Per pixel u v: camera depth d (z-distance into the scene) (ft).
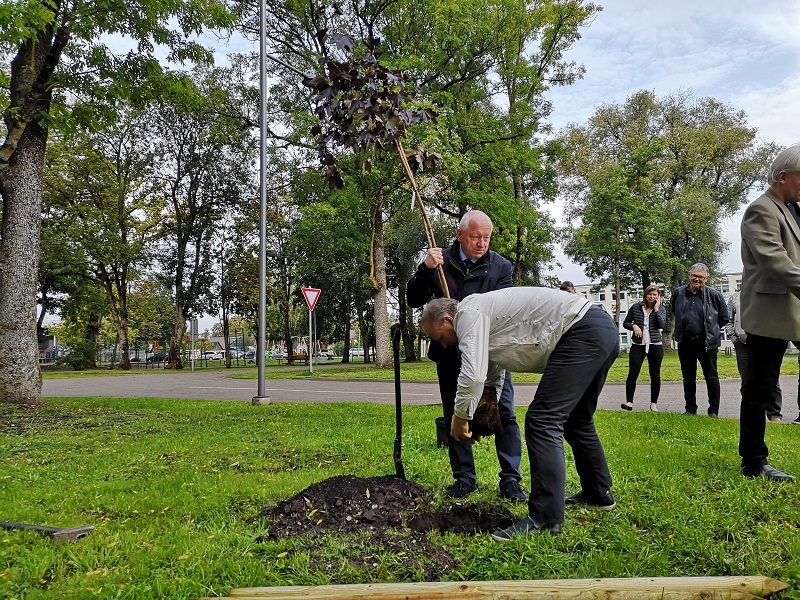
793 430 21.16
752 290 13.58
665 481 13.61
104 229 117.70
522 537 9.84
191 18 37.40
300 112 71.00
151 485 14.30
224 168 119.65
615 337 10.94
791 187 13.20
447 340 11.67
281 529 10.46
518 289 11.16
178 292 124.26
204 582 8.30
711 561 8.98
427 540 9.94
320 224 70.74
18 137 32.60
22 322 33.91
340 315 138.31
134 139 115.65
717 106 132.98
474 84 81.20
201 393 48.26
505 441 13.15
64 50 36.96
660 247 114.32
